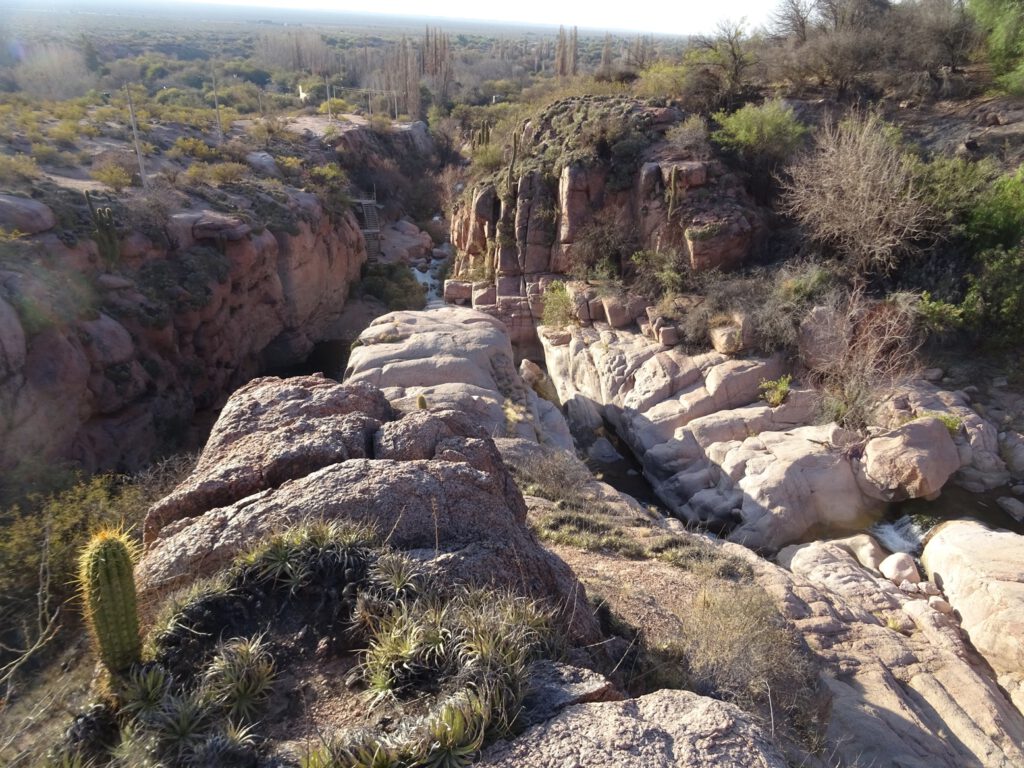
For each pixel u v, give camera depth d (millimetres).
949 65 29391
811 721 7297
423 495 5668
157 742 3615
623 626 7000
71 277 18469
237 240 24562
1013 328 18438
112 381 18031
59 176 25109
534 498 12609
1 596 6332
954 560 12867
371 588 4668
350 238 34719
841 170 21000
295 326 29281
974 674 9922
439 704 3691
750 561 12109
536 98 42812
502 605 4559
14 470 13727
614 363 21859
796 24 34906
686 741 3572
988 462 16219
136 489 10047
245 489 6062
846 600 11695
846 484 15930
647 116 27609
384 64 96938
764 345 19844
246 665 4070
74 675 4695
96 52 75625
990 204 19969
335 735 3535
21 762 3857
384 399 8188
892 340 18516
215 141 38469
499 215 29750
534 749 3490
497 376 18859
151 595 4938
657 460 18562
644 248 25406
